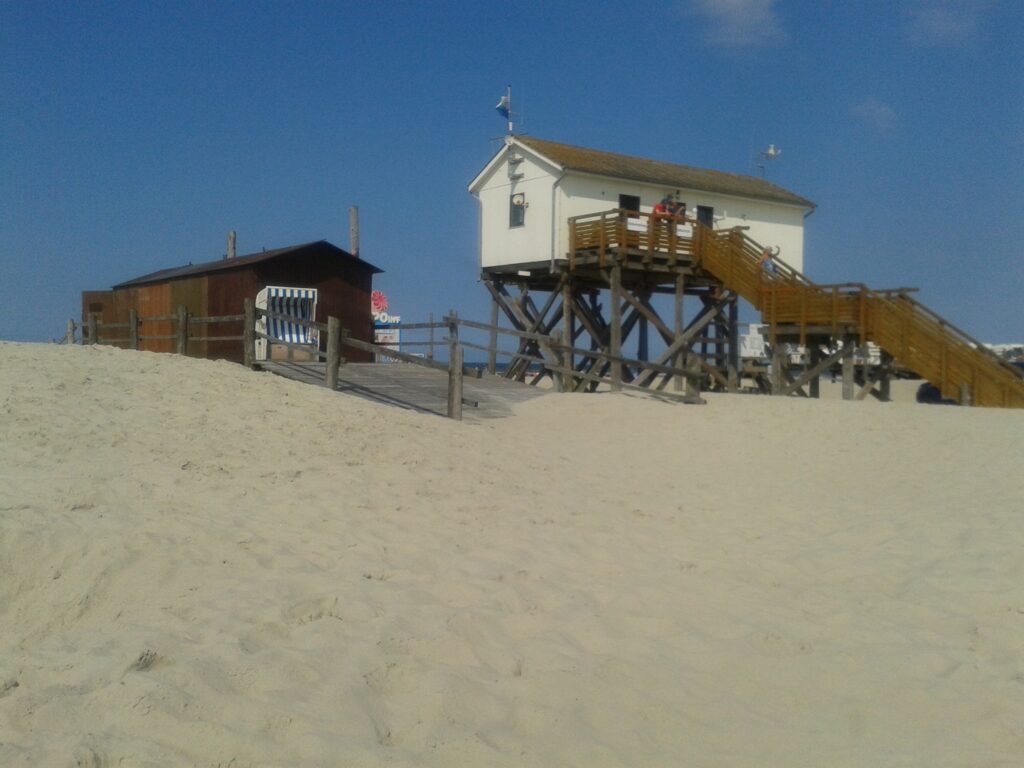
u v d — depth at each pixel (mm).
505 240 27484
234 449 8703
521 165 26812
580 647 5184
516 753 3900
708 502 9266
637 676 4824
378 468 8922
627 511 8594
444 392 15617
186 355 15266
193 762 3523
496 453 10695
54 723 3699
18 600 5074
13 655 4391
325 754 3658
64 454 7562
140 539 5797
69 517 6051
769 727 4320
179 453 8203
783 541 7711
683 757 4000
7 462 7082
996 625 5656
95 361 11906
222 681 4199
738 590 6328
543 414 15172
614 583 6316
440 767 3717
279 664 4398
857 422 14453
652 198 27234
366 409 11891
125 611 5000
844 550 7414
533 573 6375
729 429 14039
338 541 6586
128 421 9039
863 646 5355
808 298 22484
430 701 4273
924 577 6637
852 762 3977
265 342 18656
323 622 5043
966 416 15023
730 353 27297
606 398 16812
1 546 5410
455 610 5480
